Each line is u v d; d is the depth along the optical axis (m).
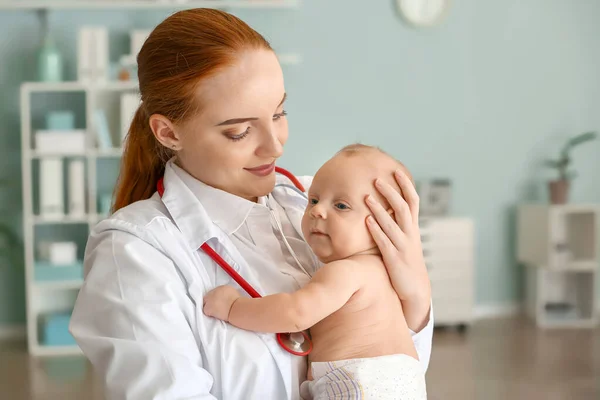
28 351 4.73
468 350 4.59
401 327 1.32
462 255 5.29
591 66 5.76
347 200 1.31
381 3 5.49
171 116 1.27
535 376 3.98
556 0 5.69
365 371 1.21
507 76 5.68
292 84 5.43
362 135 5.53
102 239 1.25
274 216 1.39
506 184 5.74
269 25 5.38
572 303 5.73
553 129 5.75
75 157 5.07
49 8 5.08
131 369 1.11
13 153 5.14
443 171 5.65
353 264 1.28
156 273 1.18
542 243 5.39
